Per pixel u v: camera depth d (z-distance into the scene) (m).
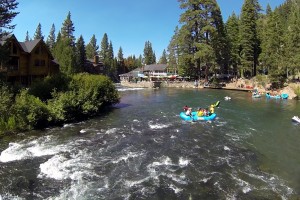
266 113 32.91
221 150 18.33
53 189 12.45
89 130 23.23
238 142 20.44
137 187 12.69
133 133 22.42
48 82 28.62
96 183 13.05
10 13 26.03
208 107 36.69
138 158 16.38
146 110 34.25
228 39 73.56
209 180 13.48
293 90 49.44
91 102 29.66
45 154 16.91
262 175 14.29
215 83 69.62
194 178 13.69
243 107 37.38
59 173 14.09
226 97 45.12
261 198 11.82
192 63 76.25
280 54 57.47
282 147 19.50
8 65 37.00
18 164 15.20
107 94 34.72
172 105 38.69
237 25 77.31
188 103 40.69
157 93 56.84
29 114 22.62
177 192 12.24
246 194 12.13
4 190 12.27
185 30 70.38
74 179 13.44
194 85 71.81
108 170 14.55
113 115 30.56
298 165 15.99
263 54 66.81
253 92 51.78
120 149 18.09
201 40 71.19
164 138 21.03
